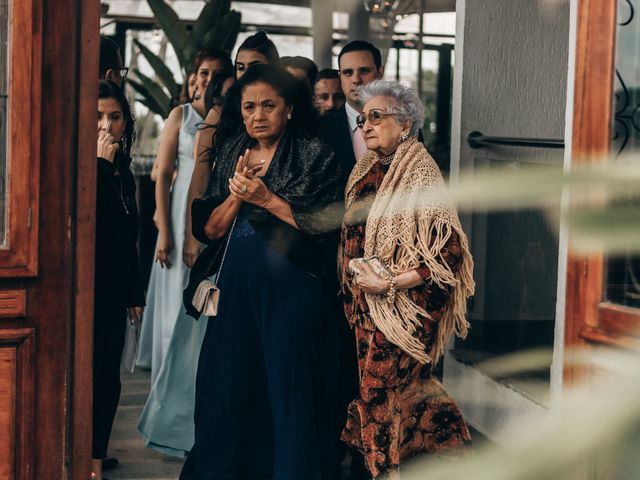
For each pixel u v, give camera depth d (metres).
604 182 0.33
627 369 0.37
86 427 3.09
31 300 2.98
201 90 4.69
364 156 3.38
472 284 3.24
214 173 3.65
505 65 4.70
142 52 8.15
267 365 3.47
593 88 2.62
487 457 0.32
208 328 3.67
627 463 0.37
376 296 3.21
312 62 4.32
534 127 4.77
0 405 2.97
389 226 3.14
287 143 3.52
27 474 3.01
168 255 4.74
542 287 4.52
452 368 4.64
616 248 0.33
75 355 3.05
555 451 0.31
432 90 8.70
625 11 2.57
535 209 0.35
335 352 3.54
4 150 2.91
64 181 2.97
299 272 3.46
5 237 2.93
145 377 5.70
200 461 3.60
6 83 2.89
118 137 3.64
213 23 8.04
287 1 8.02
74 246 3.03
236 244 3.53
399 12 4.35
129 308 3.81
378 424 3.27
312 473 3.43
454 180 0.39
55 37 2.92
